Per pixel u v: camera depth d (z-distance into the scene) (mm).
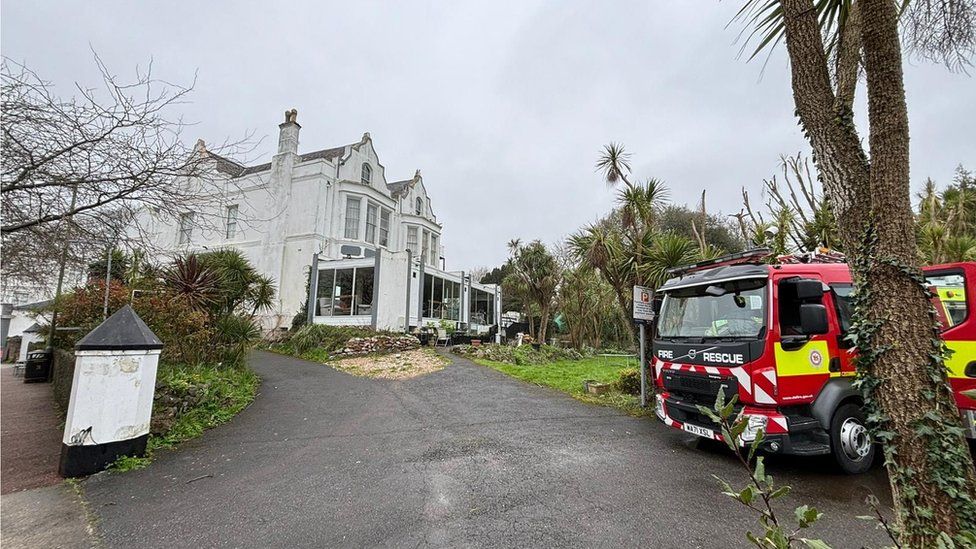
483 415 7297
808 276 5078
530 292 22375
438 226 27891
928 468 1982
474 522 3373
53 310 11641
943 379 2088
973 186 19156
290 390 9344
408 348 15656
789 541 1392
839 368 4789
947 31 3395
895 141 2287
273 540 3123
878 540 3078
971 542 1617
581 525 3314
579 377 11562
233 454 5246
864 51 2428
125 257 6781
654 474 4496
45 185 4770
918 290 2186
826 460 5023
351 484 4234
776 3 3562
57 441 5809
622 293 9188
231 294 11422
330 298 18625
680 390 5473
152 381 5223
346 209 21781
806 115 2734
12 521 3463
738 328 4992
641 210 8805
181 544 3082
